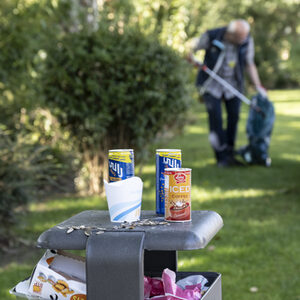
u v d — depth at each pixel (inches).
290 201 237.1
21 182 164.9
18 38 260.4
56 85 231.1
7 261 158.4
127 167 70.5
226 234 189.0
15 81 253.9
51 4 264.5
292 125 566.9
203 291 68.7
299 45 1299.2
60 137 241.0
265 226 198.4
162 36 274.1
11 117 228.2
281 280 144.9
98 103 231.8
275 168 320.2
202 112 721.6
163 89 237.1
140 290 58.6
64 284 64.6
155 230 61.1
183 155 375.2
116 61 227.6
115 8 267.9
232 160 330.0
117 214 66.9
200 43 301.7
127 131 243.1
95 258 59.2
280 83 1336.1
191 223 64.9
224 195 250.2
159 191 72.0
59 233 62.6
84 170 253.9
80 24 251.9
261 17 1323.8
